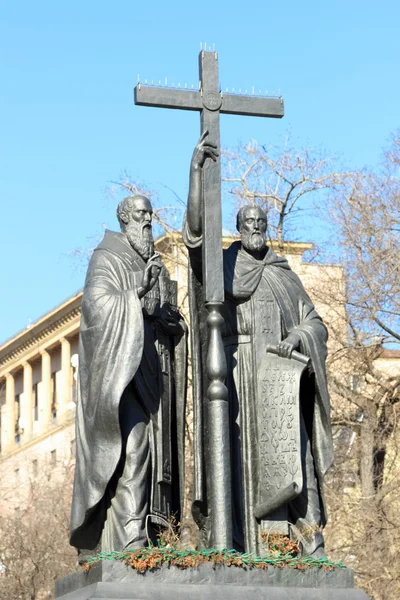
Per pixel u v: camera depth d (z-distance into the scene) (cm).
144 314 1383
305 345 1404
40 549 3641
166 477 1364
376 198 3403
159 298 1404
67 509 3778
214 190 1376
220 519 1322
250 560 1266
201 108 1406
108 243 1419
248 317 1405
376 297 3319
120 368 1331
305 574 1278
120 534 1323
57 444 6919
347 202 3400
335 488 3212
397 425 3275
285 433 1370
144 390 1366
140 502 1332
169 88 1403
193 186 1379
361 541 3034
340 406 3303
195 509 1363
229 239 3044
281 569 1273
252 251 1434
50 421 7338
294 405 1374
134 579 1230
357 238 3372
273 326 1407
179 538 1346
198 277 1387
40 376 7606
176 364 1416
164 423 1376
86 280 1388
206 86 1411
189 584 1239
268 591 1253
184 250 3331
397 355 3772
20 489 5116
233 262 1425
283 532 1359
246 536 1366
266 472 1368
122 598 1213
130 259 1407
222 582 1252
